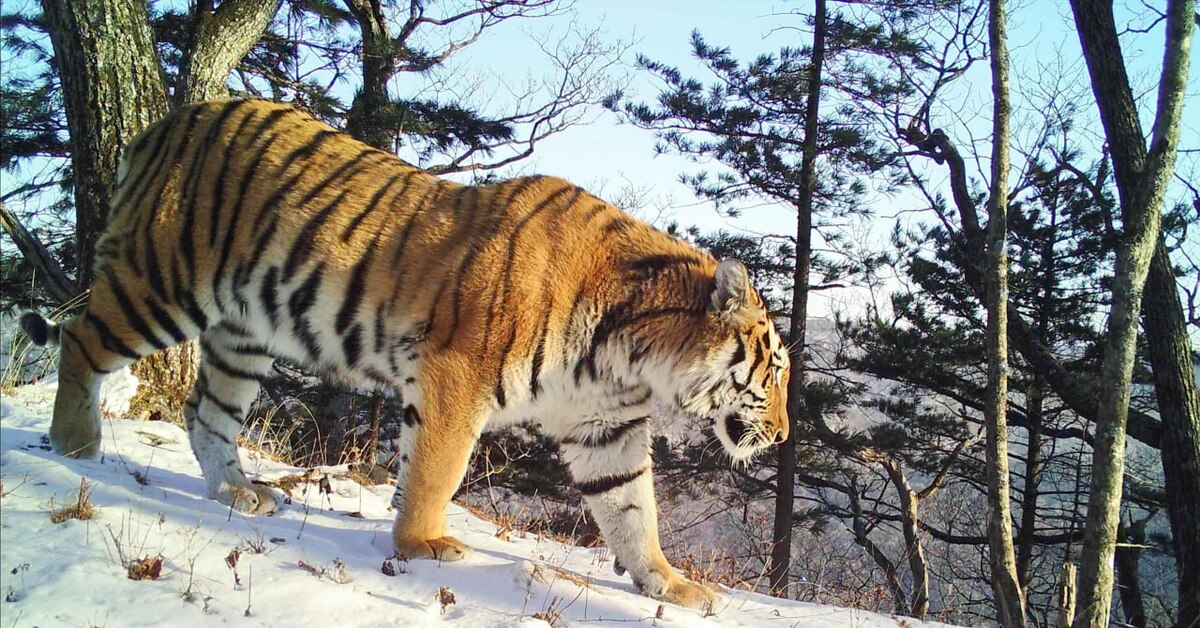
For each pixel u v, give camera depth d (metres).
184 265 4.57
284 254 4.44
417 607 3.55
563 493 16.06
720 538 21.44
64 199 15.24
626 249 4.57
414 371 4.22
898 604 10.59
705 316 4.65
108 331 4.64
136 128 6.73
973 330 18.16
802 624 4.42
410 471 4.18
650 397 4.68
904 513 11.63
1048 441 20.44
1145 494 16.83
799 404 16.94
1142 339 16.41
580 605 3.94
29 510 3.74
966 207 16.02
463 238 4.29
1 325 8.45
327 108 14.70
